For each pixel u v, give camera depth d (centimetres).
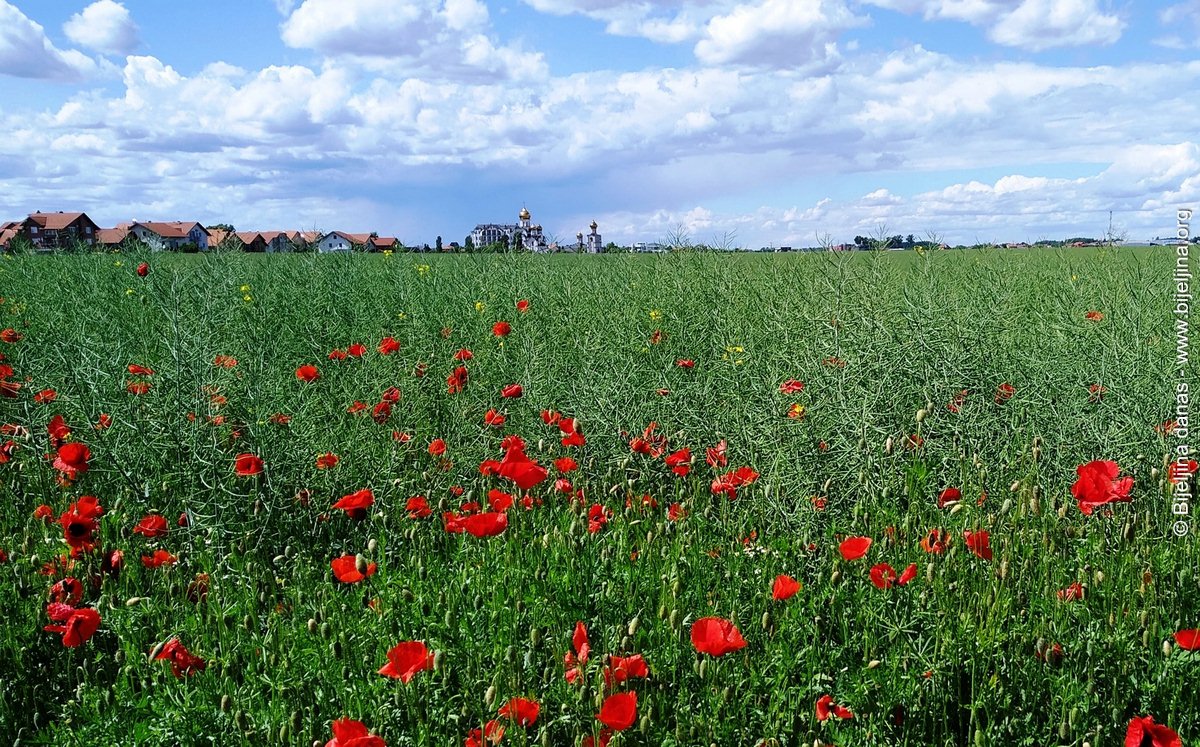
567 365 616
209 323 589
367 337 760
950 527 350
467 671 256
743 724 242
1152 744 214
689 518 368
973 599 291
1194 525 356
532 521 366
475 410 510
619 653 266
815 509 362
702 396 511
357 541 374
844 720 246
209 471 387
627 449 448
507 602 296
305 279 1041
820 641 286
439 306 870
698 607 298
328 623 275
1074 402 443
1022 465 416
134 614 300
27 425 457
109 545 343
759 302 780
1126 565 311
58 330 704
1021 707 251
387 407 482
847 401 423
